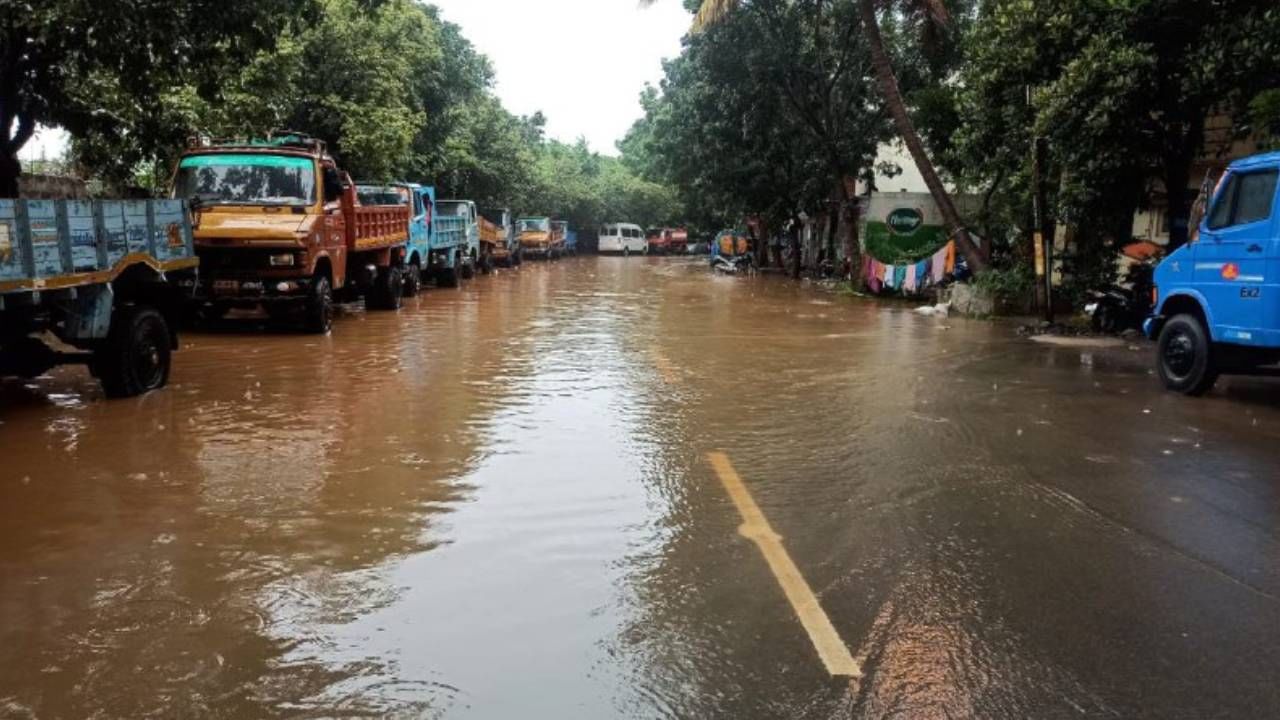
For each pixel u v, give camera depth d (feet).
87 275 26.76
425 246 74.18
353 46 76.69
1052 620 13.39
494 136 130.31
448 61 112.47
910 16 73.36
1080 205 51.60
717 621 13.28
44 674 11.55
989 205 67.67
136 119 46.24
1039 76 50.93
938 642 12.64
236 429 25.21
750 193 110.93
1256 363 30.63
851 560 15.75
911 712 10.84
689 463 22.08
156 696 11.04
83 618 13.16
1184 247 32.76
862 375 35.99
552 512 18.17
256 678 11.50
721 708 10.91
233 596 13.96
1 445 23.29
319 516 17.76
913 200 78.54
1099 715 10.80
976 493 19.81
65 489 19.47
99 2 31.40
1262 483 20.77
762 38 89.76
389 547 16.11
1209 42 42.39
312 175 47.16
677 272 128.47
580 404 29.25
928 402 30.40
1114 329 51.93
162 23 33.68
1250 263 29.71
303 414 27.27
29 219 24.21
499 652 12.26
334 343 44.16
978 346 45.93
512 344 44.29
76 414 27.17
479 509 18.29
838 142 95.20
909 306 71.67
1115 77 43.88
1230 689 11.43
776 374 35.99
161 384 31.60
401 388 31.83
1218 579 15.02
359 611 13.47
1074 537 17.03
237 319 53.31
